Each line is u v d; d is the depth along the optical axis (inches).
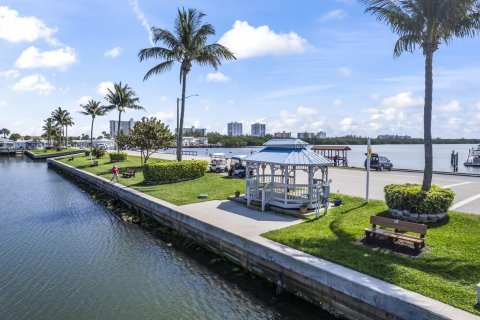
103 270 464.1
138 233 641.6
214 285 410.9
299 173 1115.3
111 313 351.3
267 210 605.6
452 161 1553.9
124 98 2031.3
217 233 497.0
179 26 1042.7
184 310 354.6
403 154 3427.7
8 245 574.9
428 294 280.1
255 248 424.2
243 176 1028.5
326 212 561.0
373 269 331.3
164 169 961.5
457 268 327.6
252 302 367.2
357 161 2110.0
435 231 436.5
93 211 850.1
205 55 1053.8
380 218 412.2
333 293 327.0
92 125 2615.7
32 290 406.0
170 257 510.6
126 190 863.7
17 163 2578.7
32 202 975.6
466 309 256.1
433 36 503.5
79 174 1444.4
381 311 285.6
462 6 473.1
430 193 472.7
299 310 345.7
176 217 611.5
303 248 395.9
